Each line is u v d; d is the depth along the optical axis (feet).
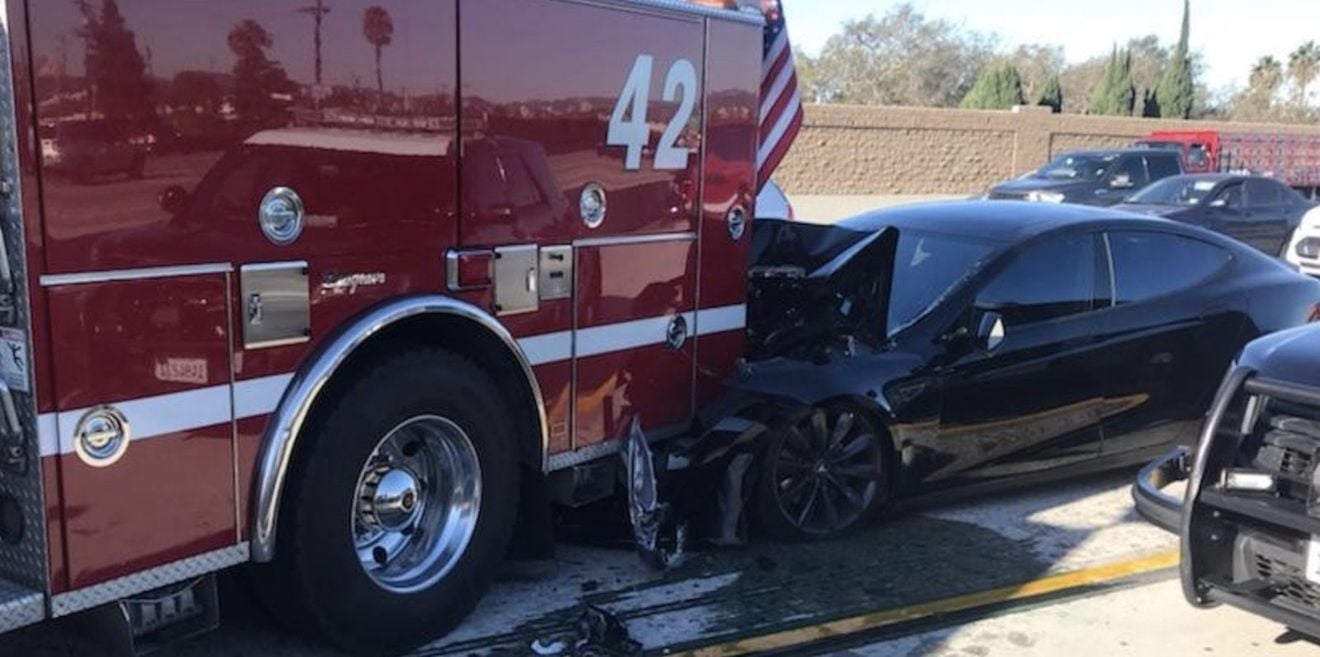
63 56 9.91
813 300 18.33
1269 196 54.54
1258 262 22.04
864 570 16.47
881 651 14.03
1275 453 12.68
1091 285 19.58
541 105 14.14
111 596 10.87
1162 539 18.08
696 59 16.17
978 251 19.16
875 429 17.53
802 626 14.62
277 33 11.39
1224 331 20.71
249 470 11.73
